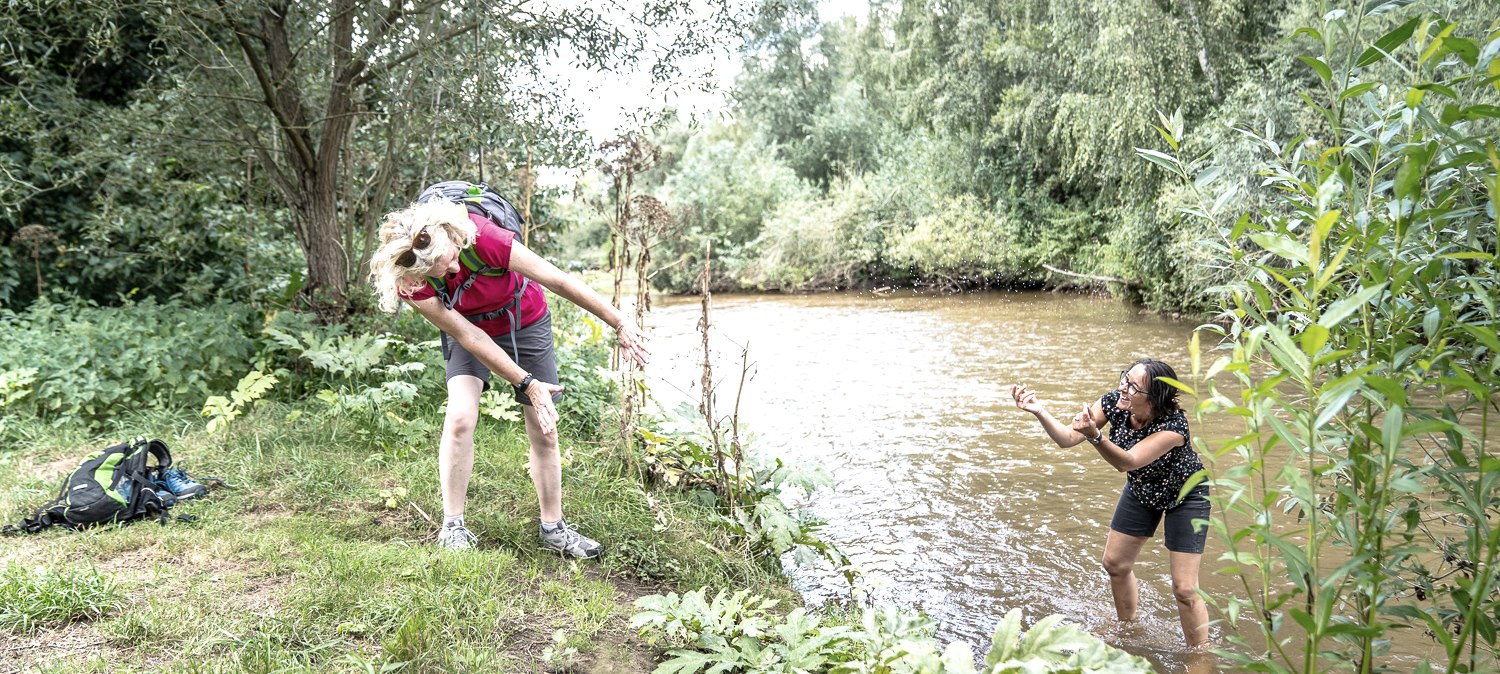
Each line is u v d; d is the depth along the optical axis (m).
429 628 2.99
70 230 8.42
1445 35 2.19
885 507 6.13
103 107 8.03
